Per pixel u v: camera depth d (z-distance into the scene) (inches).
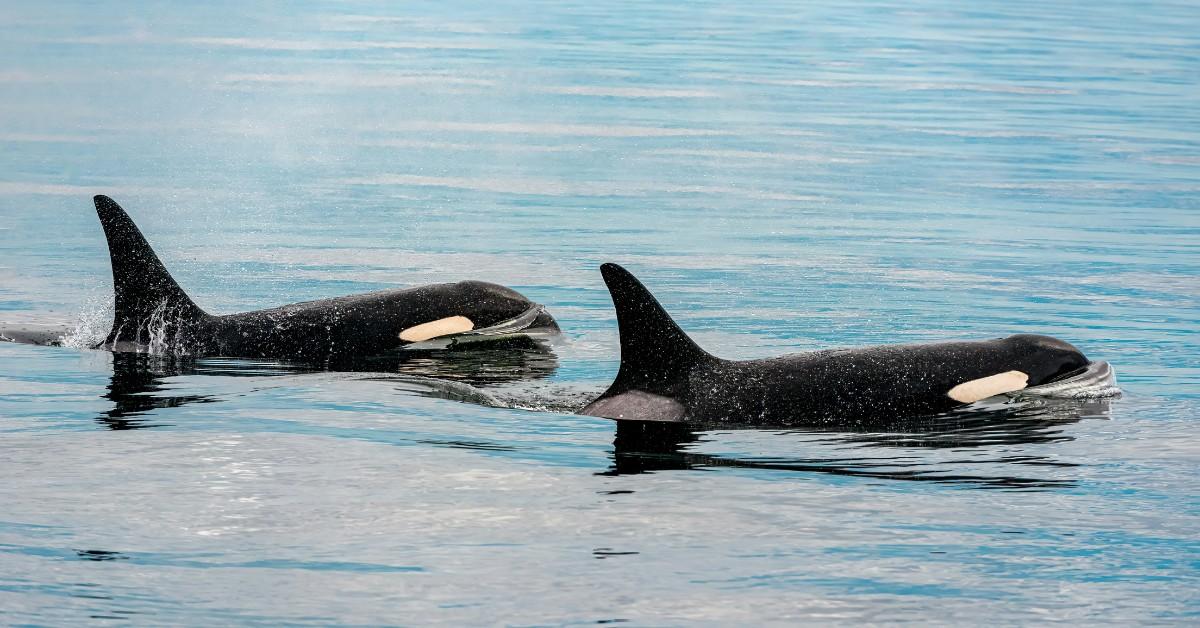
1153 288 2174.0
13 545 960.3
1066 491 1120.8
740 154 3826.3
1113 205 3061.0
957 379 1403.8
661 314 1398.9
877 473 1174.3
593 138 4104.3
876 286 2191.2
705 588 901.2
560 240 2632.9
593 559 951.6
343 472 1157.7
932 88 5334.6
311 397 1469.0
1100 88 5388.8
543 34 7332.7
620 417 1375.5
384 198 3117.6
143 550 957.2
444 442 1269.7
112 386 1519.4
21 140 3941.9
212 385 1533.0
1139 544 990.4
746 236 2691.9
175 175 3412.9
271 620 841.5
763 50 6712.6
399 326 1781.5
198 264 2359.7
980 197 3169.3
